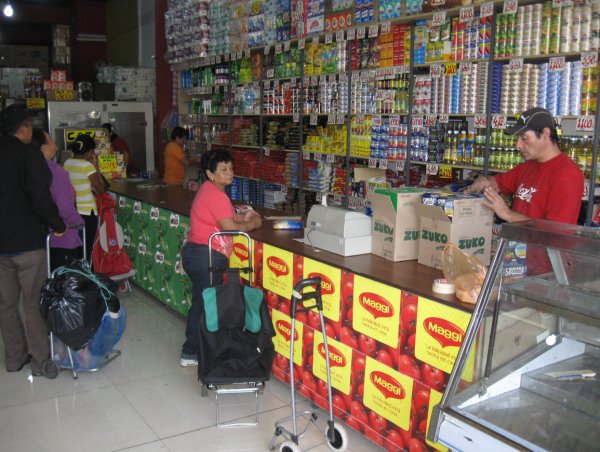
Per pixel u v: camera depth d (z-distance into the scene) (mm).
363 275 3078
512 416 1941
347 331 3260
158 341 4809
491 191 3074
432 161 4957
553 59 3914
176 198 5828
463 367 2023
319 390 3541
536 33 4047
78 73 13930
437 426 2012
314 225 3674
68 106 8953
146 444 3289
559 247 1844
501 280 2035
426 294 2746
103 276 4184
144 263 5836
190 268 4102
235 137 7586
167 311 5566
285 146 6668
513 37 4188
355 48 5512
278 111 6625
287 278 3715
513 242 2000
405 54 5031
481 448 1880
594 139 3732
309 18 5805
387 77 5176
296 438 3055
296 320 3670
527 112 3211
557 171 3162
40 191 3871
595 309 1882
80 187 5641
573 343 1955
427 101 4891
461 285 2654
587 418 1883
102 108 9203
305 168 6379
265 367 3316
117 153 7809
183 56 8156
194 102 8586
